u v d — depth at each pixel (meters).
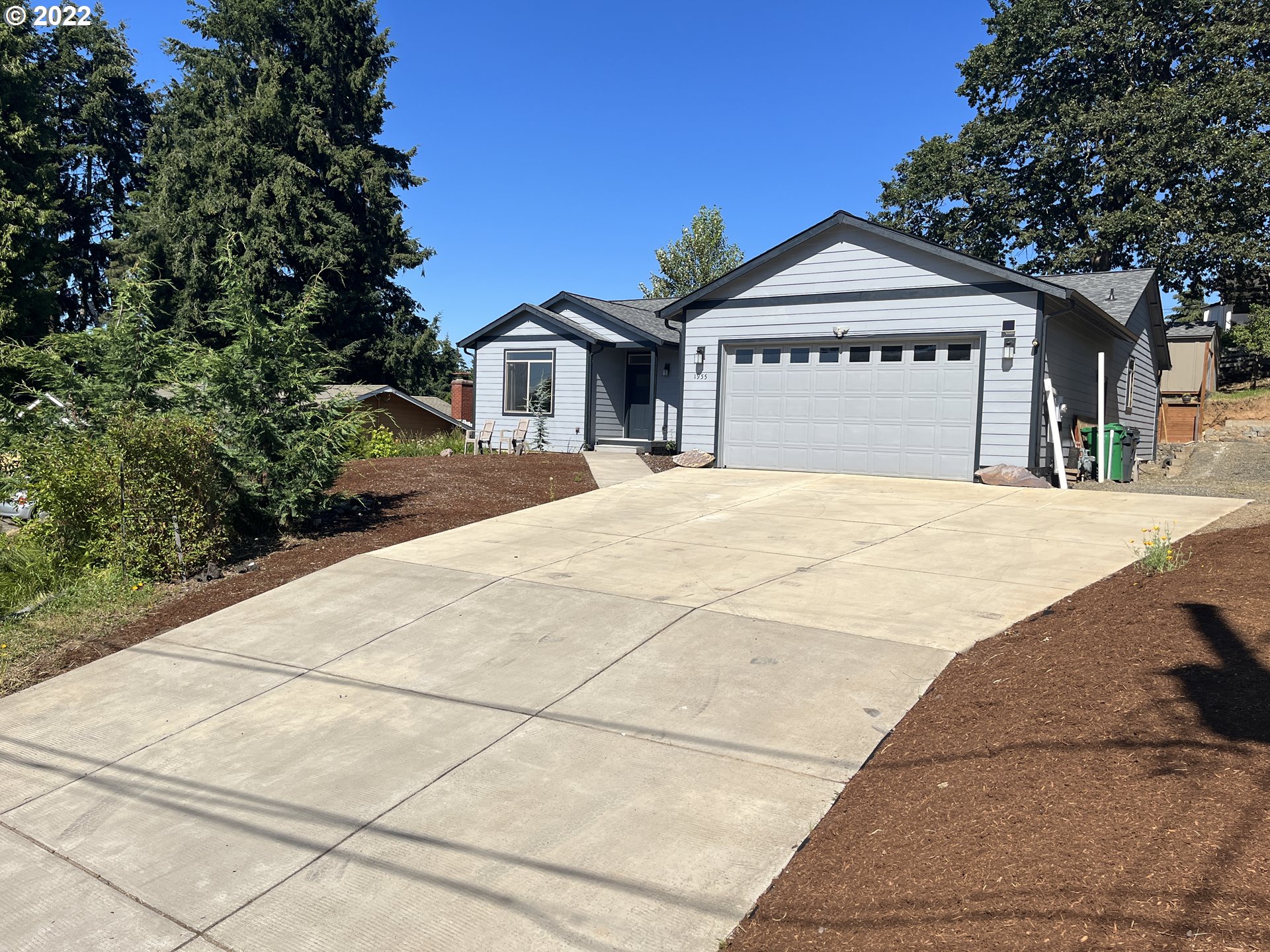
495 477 14.43
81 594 7.88
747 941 3.06
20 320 25.88
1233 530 8.13
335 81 37.59
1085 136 35.44
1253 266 33.00
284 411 9.84
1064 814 3.19
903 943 2.72
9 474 10.09
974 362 13.34
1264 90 32.44
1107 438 14.47
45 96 30.75
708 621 6.46
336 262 34.38
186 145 36.75
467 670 5.88
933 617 6.27
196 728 5.26
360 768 4.63
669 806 4.04
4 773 4.82
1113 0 35.41
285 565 8.82
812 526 9.88
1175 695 4.00
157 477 8.31
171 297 34.00
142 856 3.96
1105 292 18.09
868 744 4.44
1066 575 7.20
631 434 21.86
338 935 3.32
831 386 14.68
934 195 38.94
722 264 45.28
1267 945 2.26
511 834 3.91
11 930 3.47
